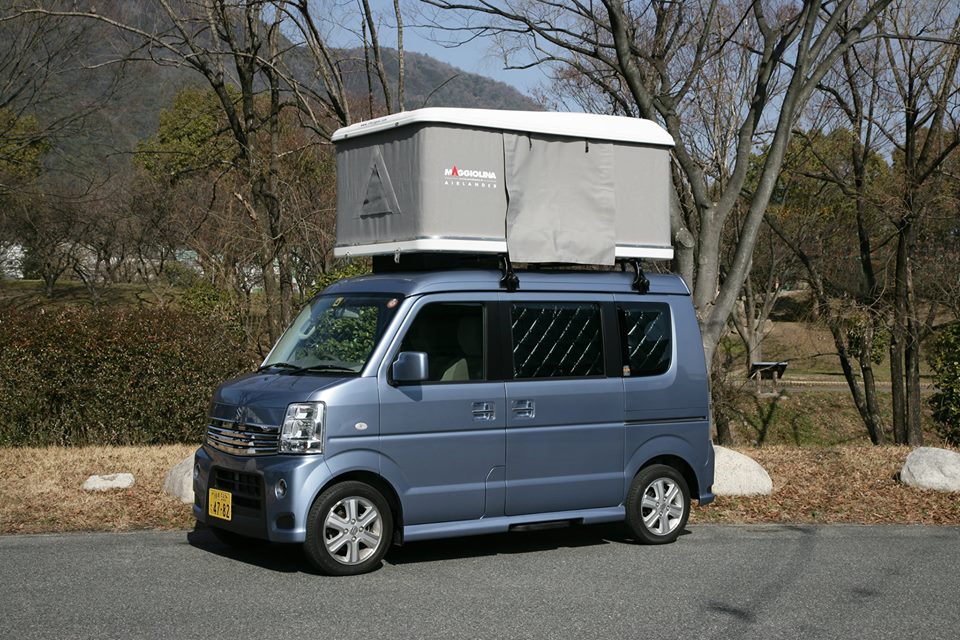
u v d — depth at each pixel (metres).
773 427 31.83
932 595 7.00
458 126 7.78
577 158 8.38
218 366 14.79
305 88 17.91
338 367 7.45
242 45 20.03
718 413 24.41
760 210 12.45
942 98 20.56
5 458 12.08
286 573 7.17
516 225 8.01
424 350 7.53
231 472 7.39
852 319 23.72
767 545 8.71
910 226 21.72
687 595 6.82
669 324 8.84
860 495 11.20
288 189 18.83
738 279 12.47
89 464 11.65
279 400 7.11
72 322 14.27
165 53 18.75
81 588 6.60
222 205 22.12
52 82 21.77
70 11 18.08
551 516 8.04
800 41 12.43
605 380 8.34
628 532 9.23
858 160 22.11
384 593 6.65
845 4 12.41
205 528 8.77
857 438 31.53
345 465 7.06
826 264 25.00
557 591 6.85
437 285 7.68
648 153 8.81
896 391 23.56
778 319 46.78
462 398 7.59
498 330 7.88
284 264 18.73
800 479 12.05
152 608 6.13
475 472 7.64
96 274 40.91
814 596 6.89
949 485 11.48
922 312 23.94
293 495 6.90
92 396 14.19
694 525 9.66
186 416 14.55
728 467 11.24
